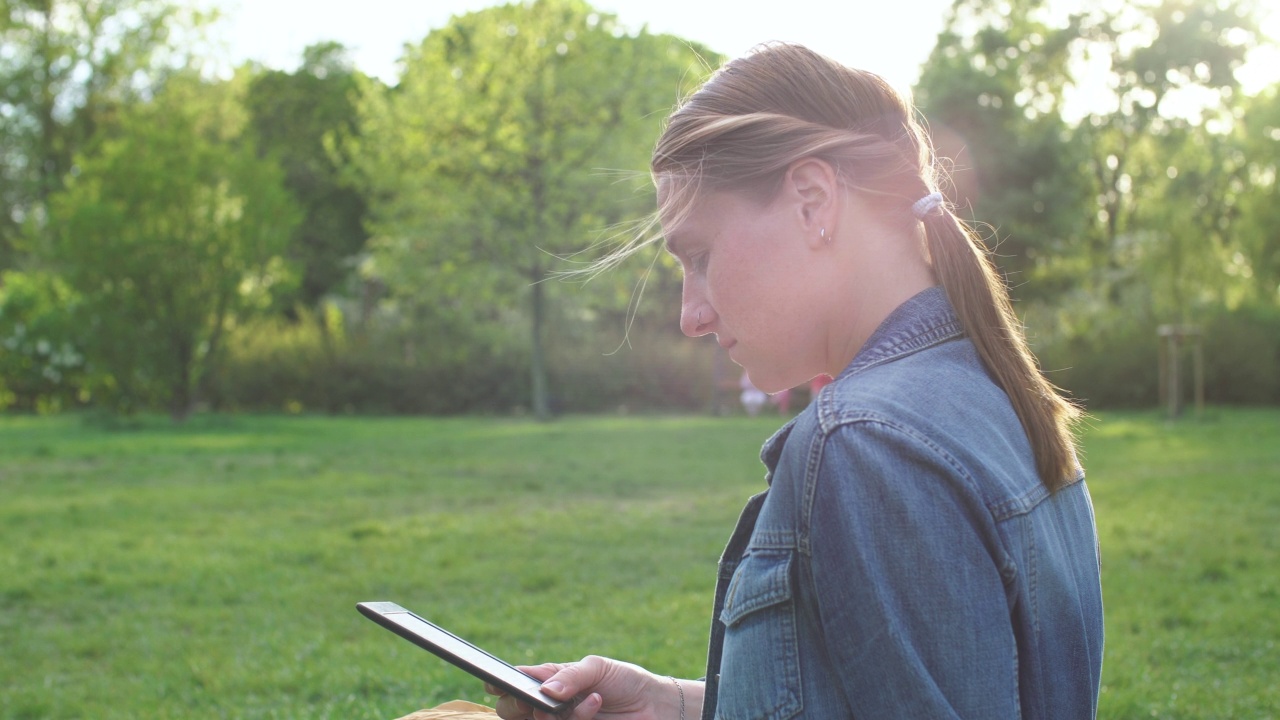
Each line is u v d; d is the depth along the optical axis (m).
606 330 29.58
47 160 33.34
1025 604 1.11
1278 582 7.03
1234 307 26.70
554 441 17.48
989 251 1.42
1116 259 35.31
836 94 1.25
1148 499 10.59
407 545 8.74
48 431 19.39
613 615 6.50
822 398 1.16
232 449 16.02
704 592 7.14
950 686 1.02
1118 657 5.36
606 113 22.98
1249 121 31.12
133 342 20.39
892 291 1.24
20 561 8.11
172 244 20.31
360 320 32.78
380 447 16.44
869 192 1.23
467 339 26.19
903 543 1.04
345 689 5.12
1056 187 31.52
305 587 7.33
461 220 22.59
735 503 10.92
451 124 23.02
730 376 25.89
